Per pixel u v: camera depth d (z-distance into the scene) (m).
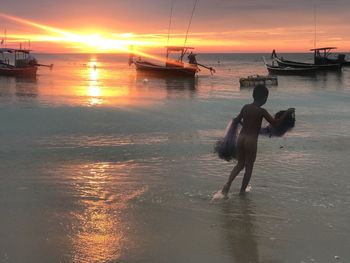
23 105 20.27
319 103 23.70
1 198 6.57
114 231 5.35
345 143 11.60
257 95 6.84
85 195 6.80
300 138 12.35
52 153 9.97
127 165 8.89
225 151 7.05
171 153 10.12
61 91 29.56
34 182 7.50
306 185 7.48
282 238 5.17
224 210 6.16
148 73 53.09
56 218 5.76
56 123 14.88
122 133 13.09
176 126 14.68
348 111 19.70
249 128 6.79
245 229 5.45
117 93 28.92
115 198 6.68
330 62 68.25
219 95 28.17
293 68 60.56
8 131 13.05
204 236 5.23
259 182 7.65
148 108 20.05
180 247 4.91
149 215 5.94
